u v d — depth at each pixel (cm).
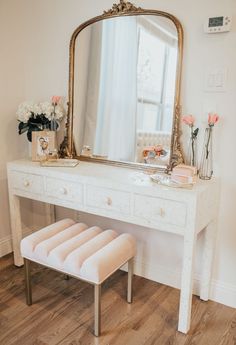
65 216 247
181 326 163
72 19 211
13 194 212
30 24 229
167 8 176
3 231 243
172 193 149
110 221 222
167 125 183
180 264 200
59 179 187
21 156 248
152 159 191
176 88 177
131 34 189
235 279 183
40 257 164
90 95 210
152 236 206
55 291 198
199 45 169
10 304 184
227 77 164
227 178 174
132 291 193
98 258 152
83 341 156
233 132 168
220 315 178
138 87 191
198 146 179
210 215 170
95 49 204
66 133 224
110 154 206
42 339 157
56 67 225
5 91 227
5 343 154
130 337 160
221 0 159
